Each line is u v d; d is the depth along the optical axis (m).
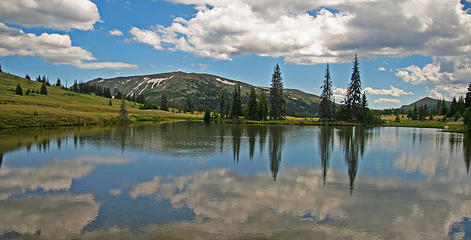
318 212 11.71
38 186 15.23
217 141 37.00
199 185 15.55
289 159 24.06
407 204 12.96
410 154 27.69
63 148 29.22
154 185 15.50
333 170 19.83
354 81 82.56
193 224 10.30
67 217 10.95
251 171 19.17
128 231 9.69
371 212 11.85
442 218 11.38
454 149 31.59
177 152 27.23
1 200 12.93
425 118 134.25
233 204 12.50
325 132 55.12
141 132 50.41
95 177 17.20
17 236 9.31
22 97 130.25
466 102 103.19
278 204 12.62
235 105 103.12
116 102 192.12
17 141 34.44
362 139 42.19
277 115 95.44
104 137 40.53
